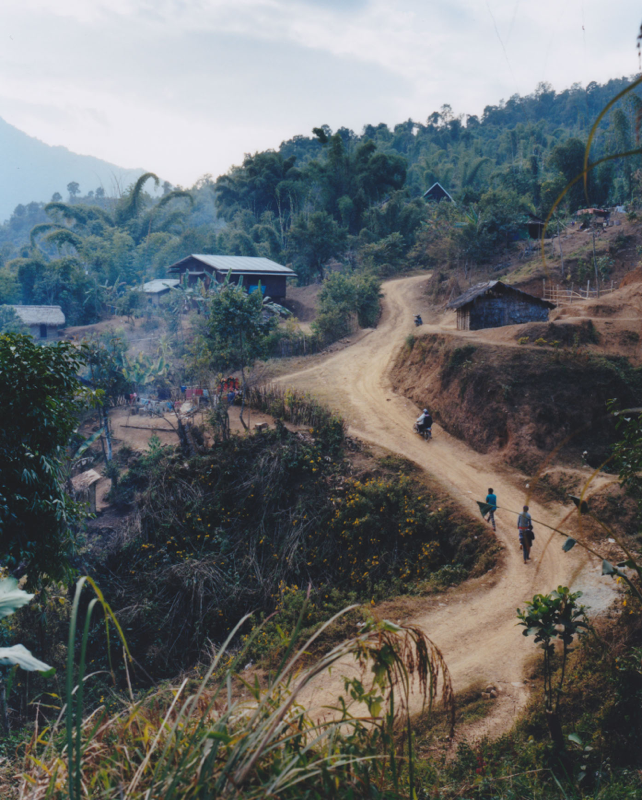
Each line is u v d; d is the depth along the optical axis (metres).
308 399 29.52
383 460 23.62
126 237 80.38
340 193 83.94
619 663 9.30
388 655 2.40
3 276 72.31
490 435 24.77
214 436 25.66
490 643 13.51
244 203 94.25
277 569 19.91
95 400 12.69
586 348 27.03
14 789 2.91
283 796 2.19
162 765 2.29
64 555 12.73
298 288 68.31
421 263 70.25
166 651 17.72
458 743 9.30
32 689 14.93
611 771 7.85
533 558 17.27
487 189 67.25
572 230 58.62
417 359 32.94
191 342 42.66
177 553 20.80
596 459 22.75
